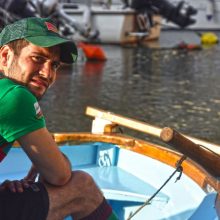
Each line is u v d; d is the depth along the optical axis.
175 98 16.05
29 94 2.56
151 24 34.84
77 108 14.20
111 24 32.72
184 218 3.66
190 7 35.84
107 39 32.91
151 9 34.59
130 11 33.12
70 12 32.25
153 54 29.06
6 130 2.53
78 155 4.87
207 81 19.64
